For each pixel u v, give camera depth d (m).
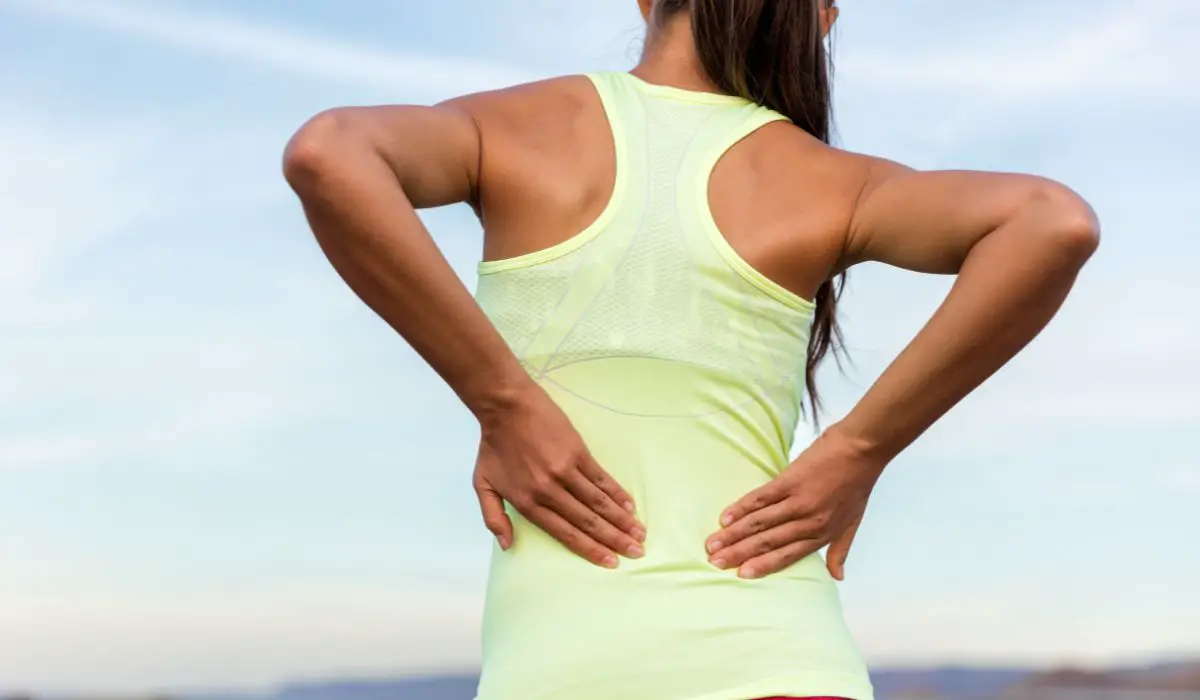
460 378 1.41
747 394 1.46
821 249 1.50
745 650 1.32
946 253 1.45
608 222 1.46
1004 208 1.39
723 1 1.58
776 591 1.38
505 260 1.47
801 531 1.43
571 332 1.44
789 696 1.30
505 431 1.41
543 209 1.47
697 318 1.45
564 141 1.50
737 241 1.47
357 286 1.38
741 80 1.59
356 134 1.34
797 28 1.62
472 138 1.48
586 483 1.38
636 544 1.37
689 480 1.41
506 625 1.39
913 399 1.44
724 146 1.51
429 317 1.37
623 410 1.42
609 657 1.32
